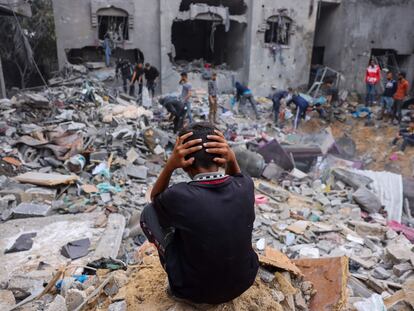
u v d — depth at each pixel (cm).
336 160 1005
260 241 409
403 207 804
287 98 1556
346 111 1605
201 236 155
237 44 1816
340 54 1844
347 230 588
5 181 616
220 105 1498
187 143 165
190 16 1594
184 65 1762
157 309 186
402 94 1366
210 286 166
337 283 237
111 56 1628
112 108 1083
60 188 621
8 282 347
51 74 1536
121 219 499
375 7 1819
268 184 816
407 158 1216
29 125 883
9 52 1550
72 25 1478
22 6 1144
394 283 354
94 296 226
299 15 1730
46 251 418
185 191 159
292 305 210
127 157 823
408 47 1947
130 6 1516
